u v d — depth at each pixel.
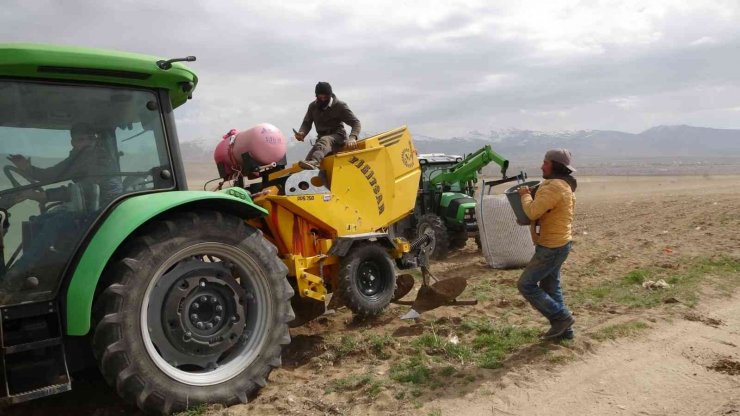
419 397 4.35
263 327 4.57
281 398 4.41
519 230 10.01
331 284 6.79
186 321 4.25
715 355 5.21
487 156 12.45
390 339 5.71
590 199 32.41
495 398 4.31
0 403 3.42
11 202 3.76
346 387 4.60
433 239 11.84
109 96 4.20
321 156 6.64
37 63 3.76
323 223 6.50
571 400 4.30
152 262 3.98
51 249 3.84
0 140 3.77
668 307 6.69
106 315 3.77
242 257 4.50
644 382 4.62
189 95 4.93
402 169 7.74
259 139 6.21
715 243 11.12
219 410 4.16
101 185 4.10
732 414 4.02
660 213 18.47
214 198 4.34
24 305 3.70
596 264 9.77
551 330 5.47
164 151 4.42
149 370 3.92
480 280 9.01
